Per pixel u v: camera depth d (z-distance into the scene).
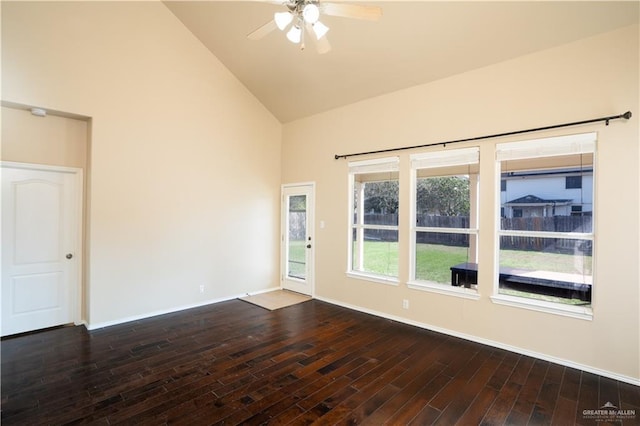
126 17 4.15
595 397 2.55
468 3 3.11
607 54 2.88
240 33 4.46
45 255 3.91
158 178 4.45
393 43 3.77
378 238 4.63
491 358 3.22
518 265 3.47
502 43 3.32
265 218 5.80
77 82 3.77
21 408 2.34
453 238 3.93
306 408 2.38
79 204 4.10
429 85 4.03
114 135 4.05
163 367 2.98
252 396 2.53
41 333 3.79
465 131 3.73
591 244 3.06
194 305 4.86
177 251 4.66
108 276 4.04
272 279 5.93
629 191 2.80
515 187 3.48
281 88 5.19
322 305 5.02
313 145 5.45
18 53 3.41
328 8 2.41
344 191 4.98
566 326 3.09
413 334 3.85
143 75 4.30
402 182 4.30
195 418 2.25
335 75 4.54
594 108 2.95
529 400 2.50
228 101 5.24
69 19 3.71
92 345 3.46
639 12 2.69
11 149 3.61
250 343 3.55
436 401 2.48
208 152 4.99
